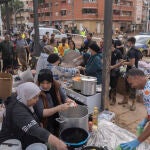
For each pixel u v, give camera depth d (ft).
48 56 16.15
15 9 194.39
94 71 16.52
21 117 7.95
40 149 8.29
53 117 11.15
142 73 9.20
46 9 221.05
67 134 10.02
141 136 9.02
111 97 19.44
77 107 11.33
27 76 14.19
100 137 11.18
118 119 16.62
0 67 27.61
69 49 25.63
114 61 18.47
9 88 13.84
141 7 224.53
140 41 55.36
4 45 28.50
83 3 190.39
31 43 36.50
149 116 9.42
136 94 19.74
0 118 11.02
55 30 64.64
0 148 8.03
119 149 9.30
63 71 15.80
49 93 11.07
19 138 8.48
